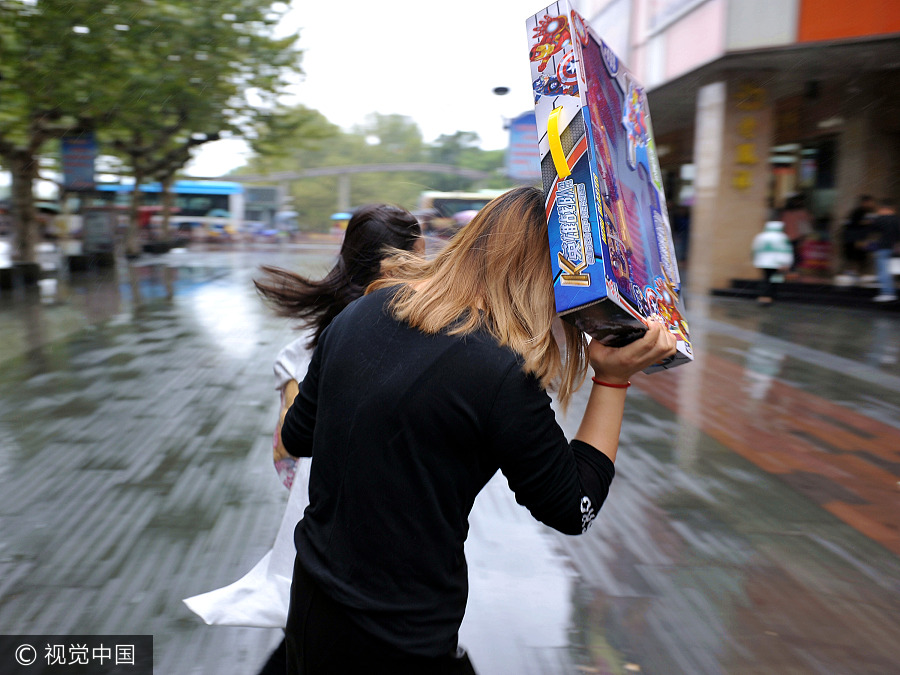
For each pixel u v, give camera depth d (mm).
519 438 1191
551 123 1176
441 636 1232
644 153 1489
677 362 1346
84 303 12836
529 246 1264
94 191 21344
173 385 6719
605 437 1319
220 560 3373
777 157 17203
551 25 1189
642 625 2938
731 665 2682
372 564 1229
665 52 15766
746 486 4480
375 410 1228
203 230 41094
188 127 23281
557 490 1220
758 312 12477
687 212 20750
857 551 3645
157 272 19797
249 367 7547
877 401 6582
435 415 1200
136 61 15578
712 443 5301
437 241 1591
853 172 15234
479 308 1264
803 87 15656
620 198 1250
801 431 5645
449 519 1232
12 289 14852
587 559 3500
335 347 1336
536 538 3713
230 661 2613
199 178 43781
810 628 2945
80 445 4977
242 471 4508
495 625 2916
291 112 24625
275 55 21922
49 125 16594
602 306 1137
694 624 2951
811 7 12445
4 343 8828
